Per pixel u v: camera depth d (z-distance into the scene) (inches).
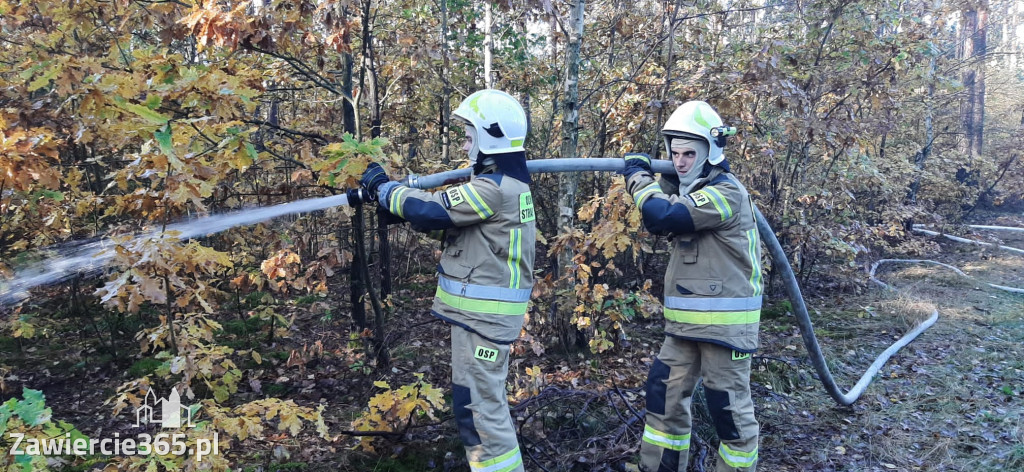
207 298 199.2
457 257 106.2
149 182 147.6
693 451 141.7
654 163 128.3
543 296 219.8
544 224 298.2
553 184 291.9
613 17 286.7
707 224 113.0
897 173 411.8
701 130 117.1
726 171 120.3
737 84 232.4
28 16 177.6
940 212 563.8
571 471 134.2
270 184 241.1
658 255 334.3
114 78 117.6
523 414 155.6
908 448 153.6
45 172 120.3
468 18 329.7
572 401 160.4
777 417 169.9
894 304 279.1
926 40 296.5
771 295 307.0
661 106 217.3
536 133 319.9
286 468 134.0
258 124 168.7
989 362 213.6
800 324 158.1
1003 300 299.0
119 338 219.6
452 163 226.8
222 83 124.8
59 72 121.8
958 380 197.0
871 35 291.6
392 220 113.6
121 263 111.2
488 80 300.5
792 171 328.8
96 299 237.8
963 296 308.2
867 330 252.4
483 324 104.0
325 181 135.8
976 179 641.0
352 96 198.1
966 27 623.5
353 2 181.8
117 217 232.2
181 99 132.5
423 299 276.4
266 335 224.5
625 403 152.1
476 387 105.2
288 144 190.9
